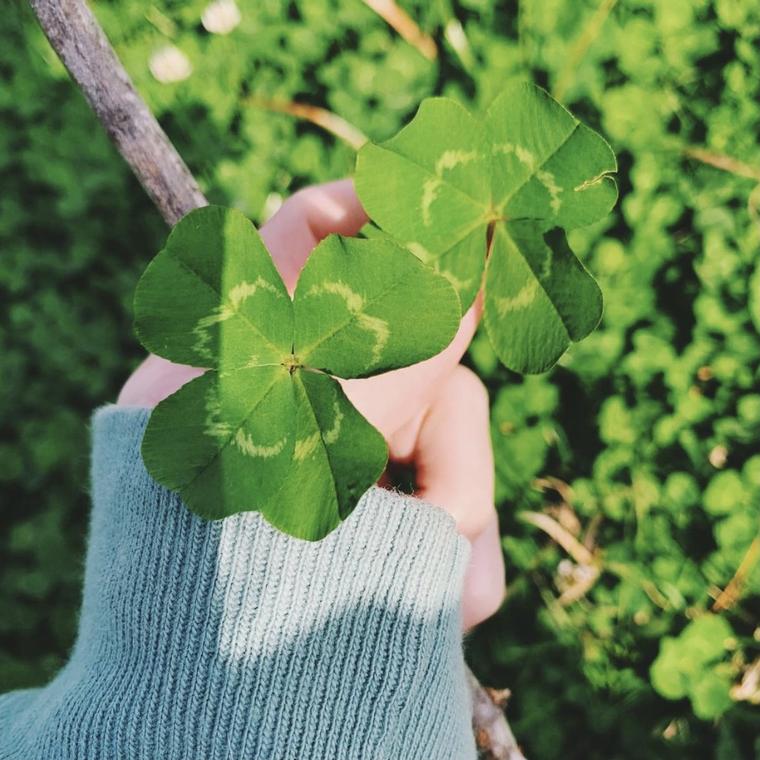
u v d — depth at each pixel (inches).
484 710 12.3
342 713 7.4
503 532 19.0
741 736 17.4
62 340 20.6
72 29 8.8
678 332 18.8
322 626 7.4
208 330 5.6
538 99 5.9
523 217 6.1
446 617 7.9
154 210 21.2
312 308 5.6
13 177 21.4
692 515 18.2
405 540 7.6
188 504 5.7
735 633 18.0
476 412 10.4
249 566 7.4
